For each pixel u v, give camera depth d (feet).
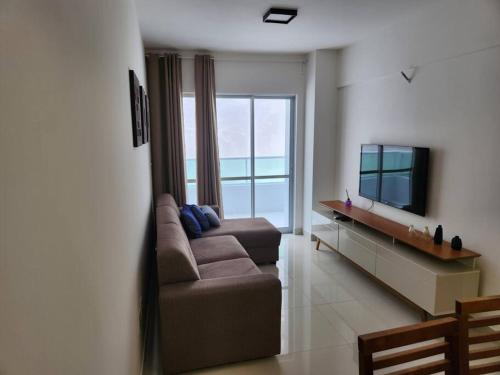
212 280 8.05
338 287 12.09
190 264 8.00
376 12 10.90
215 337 7.84
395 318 10.07
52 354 2.50
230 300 7.77
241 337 7.99
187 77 15.96
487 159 8.82
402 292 10.22
